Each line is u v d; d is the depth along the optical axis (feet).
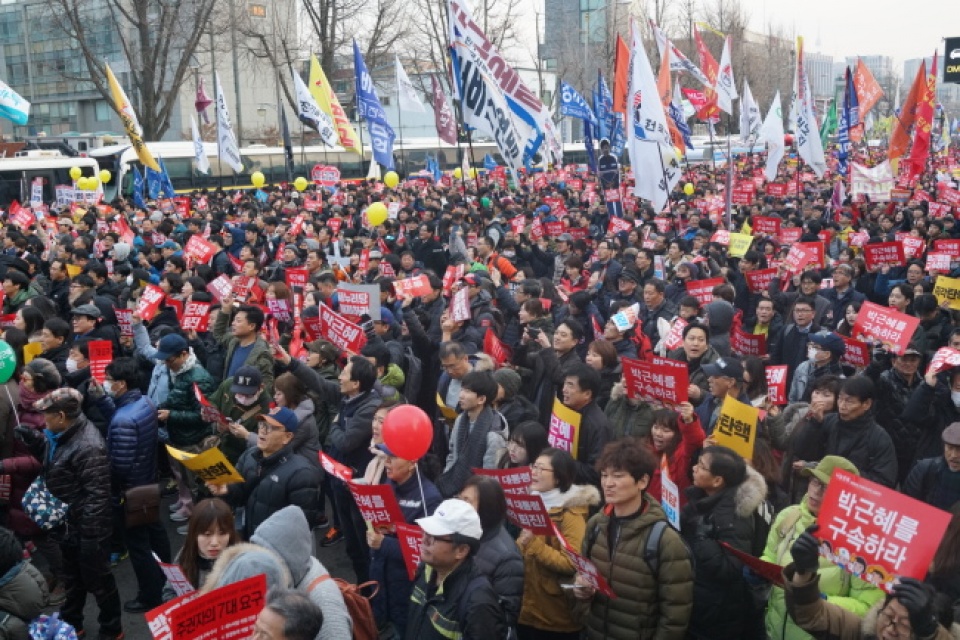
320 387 26.02
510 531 21.09
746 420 19.99
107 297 38.42
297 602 11.37
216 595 11.90
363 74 60.18
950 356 23.76
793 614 14.12
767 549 16.96
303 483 20.21
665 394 21.65
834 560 14.37
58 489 21.74
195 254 48.91
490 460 21.24
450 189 102.17
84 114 231.71
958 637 12.84
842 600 15.30
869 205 79.77
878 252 43.27
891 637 12.91
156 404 28.19
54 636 14.76
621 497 15.70
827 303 32.73
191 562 16.63
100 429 27.45
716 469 17.07
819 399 21.74
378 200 93.81
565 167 134.21
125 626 23.72
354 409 23.62
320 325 30.32
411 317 31.91
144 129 133.18
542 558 17.19
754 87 222.48
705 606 16.71
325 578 14.74
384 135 60.95
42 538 24.07
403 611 18.93
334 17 142.72
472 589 14.55
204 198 91.35
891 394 26.27
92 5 200.34
